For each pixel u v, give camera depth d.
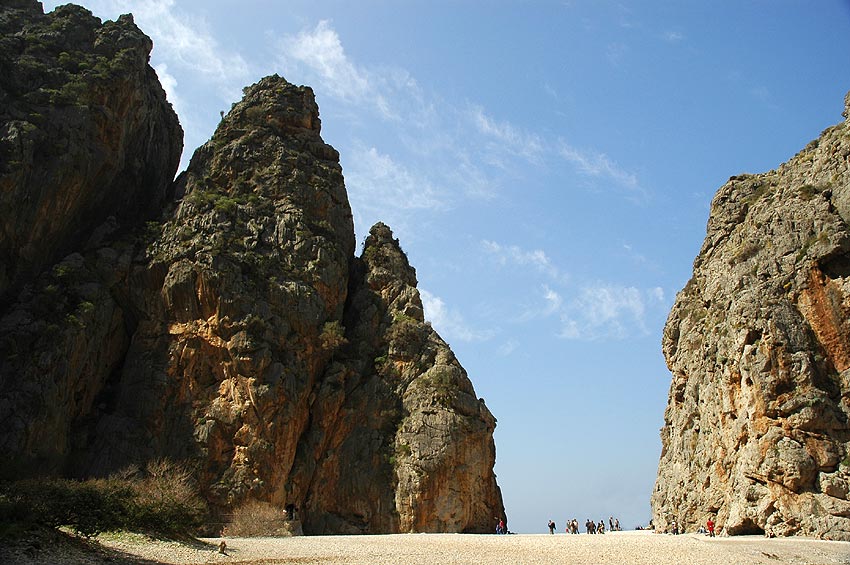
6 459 59.19
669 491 71.69
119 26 87.19
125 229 82.62
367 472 74.00
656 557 40.59
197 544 40.31
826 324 57.62
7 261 71.31
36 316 70.31
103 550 32.91
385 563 36.47
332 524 71.94
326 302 80.94
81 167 75.50
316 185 87.94
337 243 85.25
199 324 74.56
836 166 63.22
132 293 76.44
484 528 74.38
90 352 72.25
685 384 73.50
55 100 76.06
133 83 82.81
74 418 70.75
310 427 76.25
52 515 33.06
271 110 92.00
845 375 55.91
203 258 76.56
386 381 79.62
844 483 52.25
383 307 86.88
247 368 72.38
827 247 59.00
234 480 68.38
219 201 83.00
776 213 64.62
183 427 70.75
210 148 89.50
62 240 76.75
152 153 90.38
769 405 56.25
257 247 80.62
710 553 42.41
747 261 64.69
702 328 71.06
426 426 74.88
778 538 51.50
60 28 83.69
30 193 71.81
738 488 57.56
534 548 44.75
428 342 83.12
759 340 58.81
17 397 65.44
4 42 78.62
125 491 39.53
